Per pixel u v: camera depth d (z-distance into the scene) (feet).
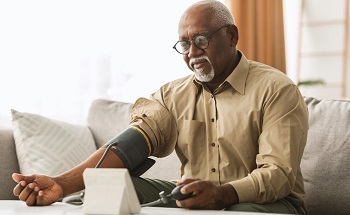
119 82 12.85
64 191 5.29
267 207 5.33
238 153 6.00
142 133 6.01
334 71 16.98
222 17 6.08
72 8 12.38
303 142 5.75
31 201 4.81
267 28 15.03
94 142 8.65
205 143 6.29
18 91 11.85
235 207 5.17
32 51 11.98
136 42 13.14
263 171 5.38
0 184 7.84
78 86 12.41
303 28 17.38
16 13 11.86
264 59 14.96
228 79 6.11
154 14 13.38
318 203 6.74
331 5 17.06
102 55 12.67
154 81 13.37
